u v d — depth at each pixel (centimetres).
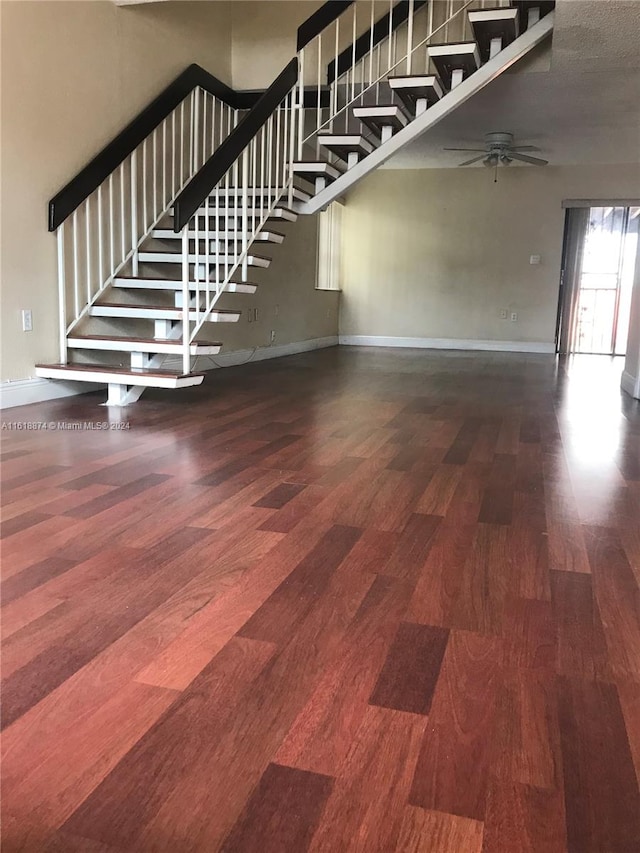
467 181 902
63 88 414
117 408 409
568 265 907
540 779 104
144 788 101
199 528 210
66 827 93
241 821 95
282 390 506
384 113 484
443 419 404
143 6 489
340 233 955
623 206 860
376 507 234
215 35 606
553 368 700
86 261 444
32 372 409
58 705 120
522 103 585
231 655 138
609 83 529
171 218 531
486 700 124
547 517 227
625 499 249
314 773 104
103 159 441
